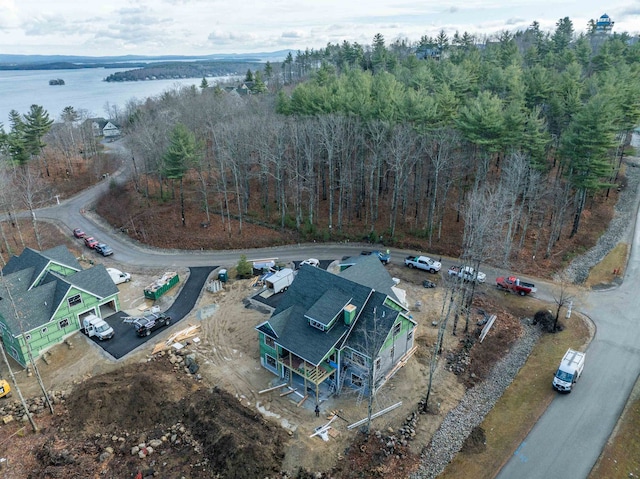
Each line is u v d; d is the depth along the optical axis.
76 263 47.00
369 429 30.98
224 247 59.97
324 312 34.06
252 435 30.16
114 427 31.69
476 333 41.59
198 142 67.44
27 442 30.69
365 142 62.53
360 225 63.56
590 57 107.94
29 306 38.81
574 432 31.25
